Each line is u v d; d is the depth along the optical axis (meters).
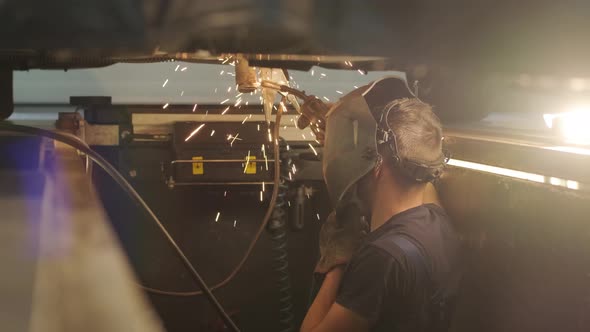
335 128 1.86
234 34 0.76
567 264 1.58
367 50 0.79
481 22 0.81
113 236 0.77
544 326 1.68
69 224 0.82
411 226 1.82
